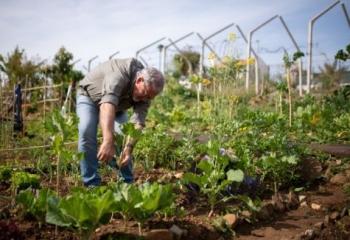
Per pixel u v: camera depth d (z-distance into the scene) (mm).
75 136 5273
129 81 3395
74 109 10203
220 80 7883
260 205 3318
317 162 4441
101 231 2695
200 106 10766
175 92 16516
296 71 14945
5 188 3703
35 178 3582
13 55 14109
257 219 3223
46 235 2613
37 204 2637
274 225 3170
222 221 2988
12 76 13383
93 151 3611
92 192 2801
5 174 3906
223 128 5691
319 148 5590
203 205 3426
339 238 2904
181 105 13531
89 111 3611
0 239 2432
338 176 4348
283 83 8578
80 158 3188
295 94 13969
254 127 5629
